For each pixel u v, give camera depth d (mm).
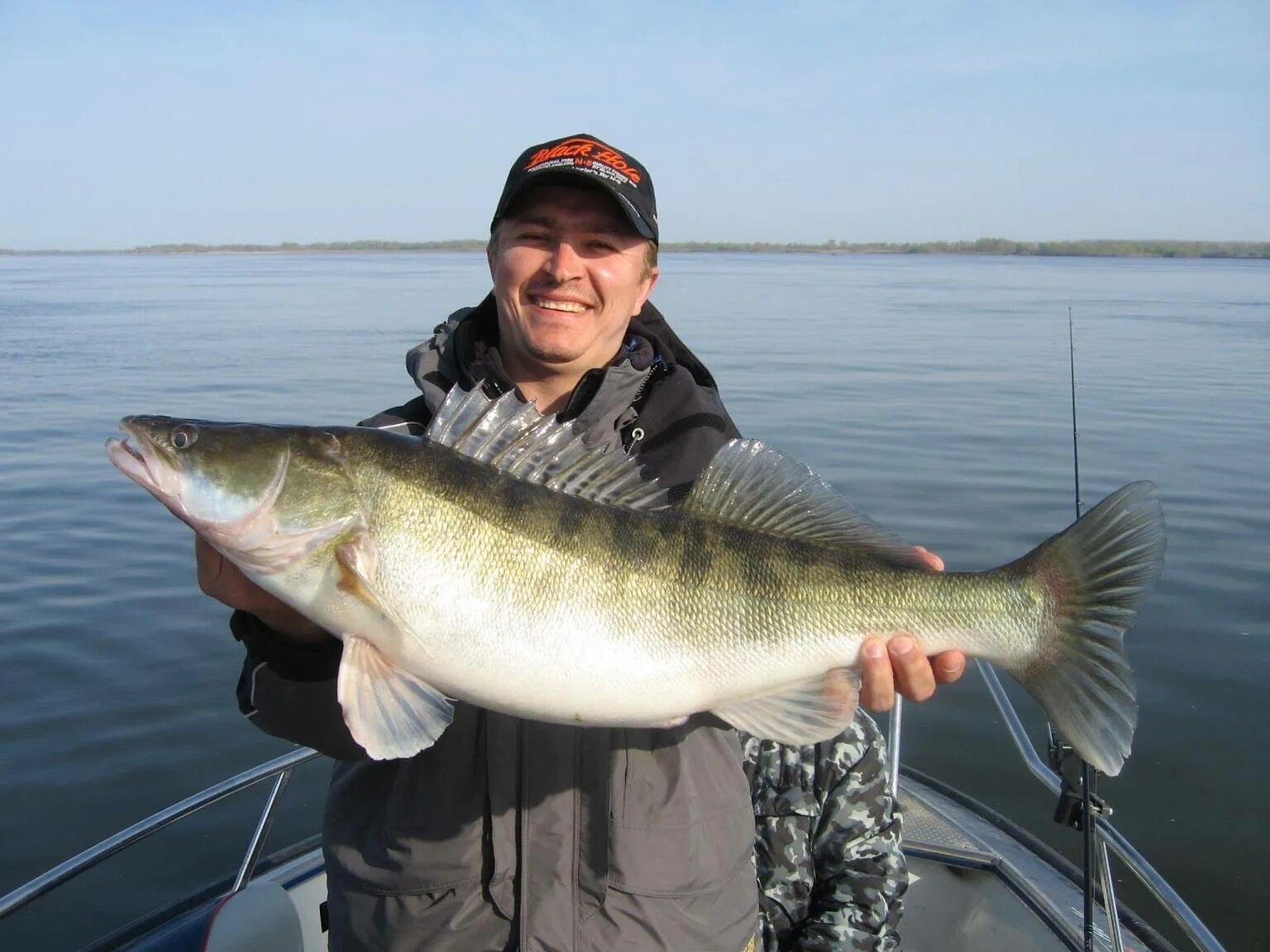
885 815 3123
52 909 4992
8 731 6410
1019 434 14844
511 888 2352
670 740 2508
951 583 2668
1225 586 8508
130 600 8344
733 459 2682
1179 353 25438
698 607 2566
